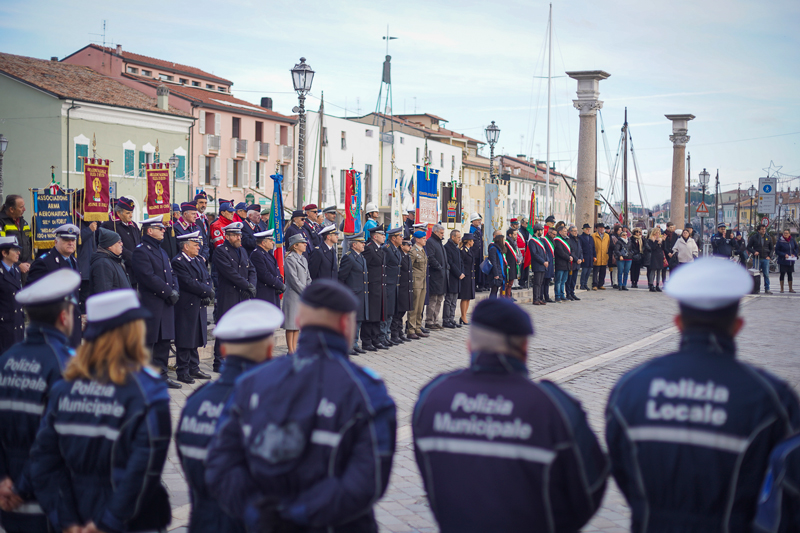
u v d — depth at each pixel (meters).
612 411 2.75
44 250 11.67
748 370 2.59
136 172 44.91
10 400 3.76
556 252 19.91
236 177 55.44
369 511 2.96
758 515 2.49
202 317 9.77
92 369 3.31
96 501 3.28
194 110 51.09
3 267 7.96
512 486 2.61
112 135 43.62
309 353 2.82
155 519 3.47
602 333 14.78
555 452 2.61
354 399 2.72
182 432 3.27
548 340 13.68
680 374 2.63
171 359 10.84
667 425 2.59
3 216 10.81
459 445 2.71
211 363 11.04
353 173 15.38
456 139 80.19
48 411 3.41
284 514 2.61
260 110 57.59
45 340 3.79
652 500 2.64
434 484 2.77
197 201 14.16
